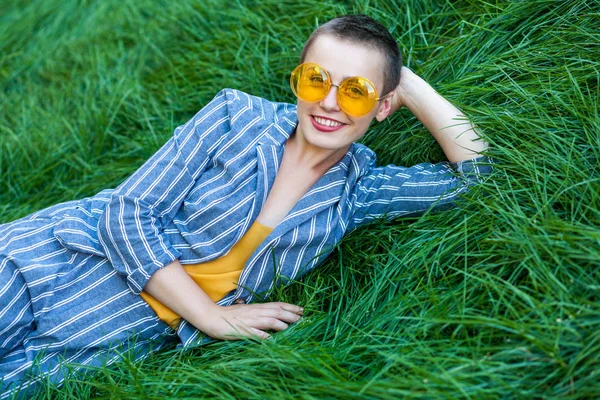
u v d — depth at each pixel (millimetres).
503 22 2256
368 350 1721
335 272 2059
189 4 3246
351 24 1806
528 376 1513
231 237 1882
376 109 1846
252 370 1711
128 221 1851
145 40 3244
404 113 2260
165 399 1682
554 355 1492
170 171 1896
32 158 2904
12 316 1858
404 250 1932
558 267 1623
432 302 1751
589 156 1852
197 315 1870
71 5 3648
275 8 2990
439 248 1854
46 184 2861
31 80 3346
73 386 1856
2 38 3559
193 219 1916
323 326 1896
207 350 1906
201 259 1907
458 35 2402
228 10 3076
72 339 1897
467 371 1551
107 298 1912
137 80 3062
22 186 2820
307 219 1885
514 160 1881
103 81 3105
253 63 2799
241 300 1979
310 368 1662
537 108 1964
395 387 1539
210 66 2920
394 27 2492
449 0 2521
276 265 1931
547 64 2102
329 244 1946
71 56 3395
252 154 1900
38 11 3674
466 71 2234
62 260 1926
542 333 1545
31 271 1866
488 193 1915
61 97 3141
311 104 1787
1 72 3375
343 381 1621
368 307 1856
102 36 3426
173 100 2934
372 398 1538
